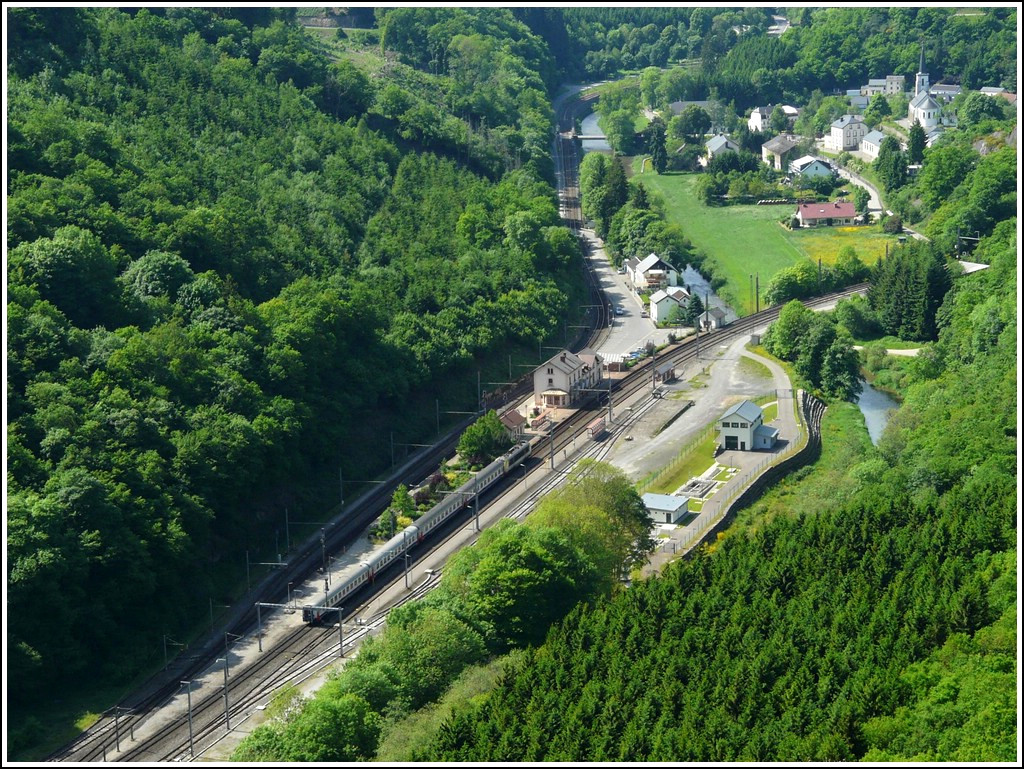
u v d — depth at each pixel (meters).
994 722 197.75
